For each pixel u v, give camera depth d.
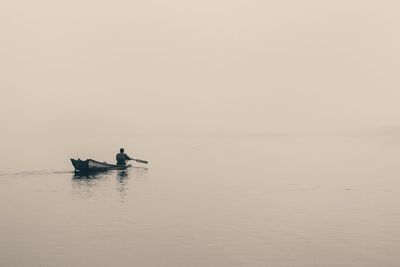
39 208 22.52
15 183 32.31
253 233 17.12
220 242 15.86
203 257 14.10
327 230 17.50
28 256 14.27
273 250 14.82
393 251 14.59
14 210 22.00
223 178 35.97
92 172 38.34
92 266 13.27
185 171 41.94
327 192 27.86
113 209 22.23
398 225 18.25
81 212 21.39
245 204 23.61
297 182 33.06
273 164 50.56
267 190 28.97
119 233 17.23
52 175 37.19
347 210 21.69
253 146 99.94
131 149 87.19
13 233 17.27
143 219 19.72
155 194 27.16
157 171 41.69
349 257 13.97
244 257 14.05
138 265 13.33
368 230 17.45
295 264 13.36
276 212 21.31
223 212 21.34
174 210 21.89
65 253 14.59
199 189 29.52
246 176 37.56
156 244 15.61
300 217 20.09
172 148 92.19
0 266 13.32
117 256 14.24
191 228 18.02
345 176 36.72
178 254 14.42
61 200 24.95
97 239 16.33
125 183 32.50
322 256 14.09
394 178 34.88
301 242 15.77
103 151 77.62
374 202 23.97
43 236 16.80
